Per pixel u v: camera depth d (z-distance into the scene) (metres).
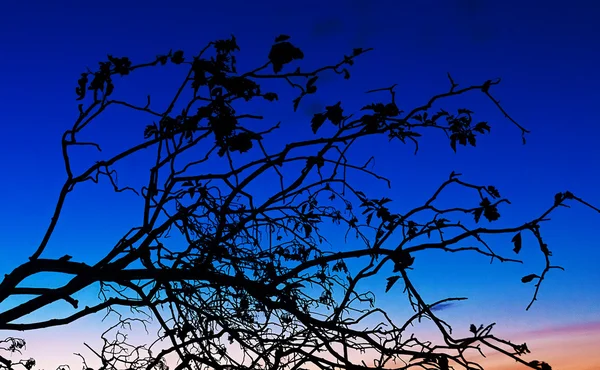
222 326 4.78
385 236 4.52
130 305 4.89
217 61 4.18
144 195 4.72
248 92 4.21
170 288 4.91
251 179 4.59
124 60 4.22
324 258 4.63
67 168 4.51
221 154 4.32
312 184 4.73
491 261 4.14
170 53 4.23
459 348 4.14
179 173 4.75
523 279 4.01
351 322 4.56
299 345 4.59
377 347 4.34
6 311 4.61
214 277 4.78
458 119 4.27
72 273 4.72
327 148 4.46
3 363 4.70
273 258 5.00
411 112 4.27
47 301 4.65
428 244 4.29
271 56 3.97
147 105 4.44
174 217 4.79
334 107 4.28
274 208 4.89
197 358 4.74
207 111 4.31
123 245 4.78
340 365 4.36
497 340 4.06
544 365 3.92
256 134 4.28
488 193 4.26
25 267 4.61
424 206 4.40
